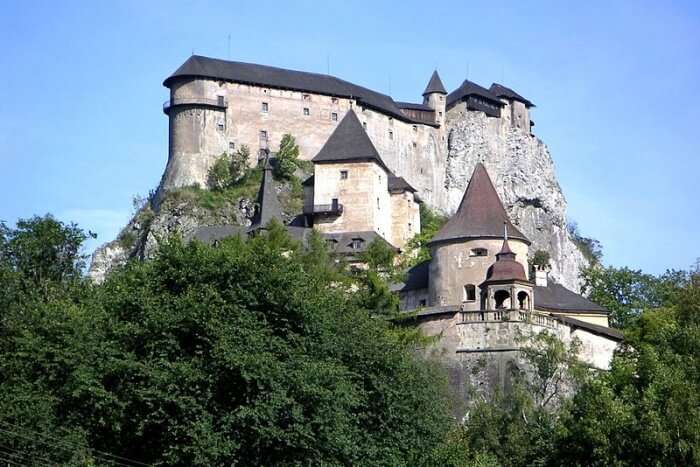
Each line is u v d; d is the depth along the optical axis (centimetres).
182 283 7744
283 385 7125
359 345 8175
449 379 10875
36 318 8362
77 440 7100
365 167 17275
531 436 9194
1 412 7300
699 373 8412
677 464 7850
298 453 7144
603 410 8156
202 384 7156
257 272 7719
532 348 10919
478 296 12512
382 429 8025
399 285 13362
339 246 16575
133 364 7225
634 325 12269
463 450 8675
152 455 7188
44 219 11706
